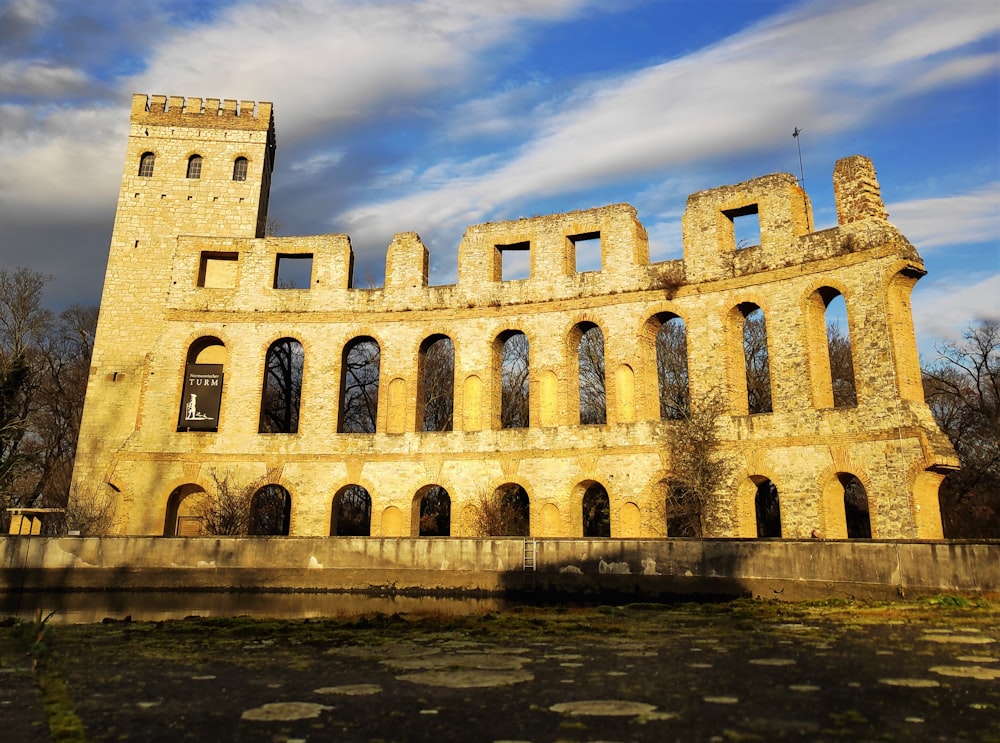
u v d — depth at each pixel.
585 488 44.09
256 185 55.12
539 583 33.81
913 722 10.26
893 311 36.59
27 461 58.16
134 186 54.53
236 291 50.66
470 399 47.34
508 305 47.84
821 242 39.47
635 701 11.66
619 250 45.97
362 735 10.05
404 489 46.03
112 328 51.25
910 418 34.88
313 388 48.59
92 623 24.80
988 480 54.16
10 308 61.41
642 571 32.00
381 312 49.62
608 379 44.53
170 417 48.00
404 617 24.62
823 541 27.91
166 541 37.03
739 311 42.47
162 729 10.48
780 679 13.12
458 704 11.71
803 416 38.25
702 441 39.50
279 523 58.16
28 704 12.17
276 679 13.98
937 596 23.92
